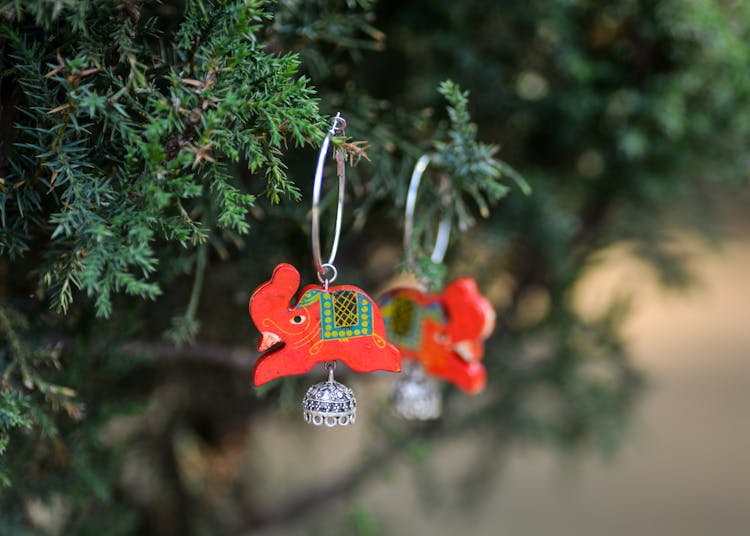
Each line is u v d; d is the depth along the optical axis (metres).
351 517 0.53
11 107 0.30
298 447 0.63
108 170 0.31
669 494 0.97
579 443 0.59
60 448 0.37
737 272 1.61
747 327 1.43
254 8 0.30
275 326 0.33
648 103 0.46
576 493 0.97
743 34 0.46
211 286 0.43
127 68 0.31
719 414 1.15
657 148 0.49
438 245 0.39
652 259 0.57
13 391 0.33
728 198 0.59
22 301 0.35
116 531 0.43
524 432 0.58
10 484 0.34
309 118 0.31
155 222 0.31
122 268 0.31
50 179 0.31
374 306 0.34
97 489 0.38
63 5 0.29
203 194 0.35
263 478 0.61
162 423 0.51
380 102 0.38
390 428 0.54
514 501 0.95
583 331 0.55
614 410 0.59
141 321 0.38
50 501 0.38
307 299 0.33
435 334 0.38
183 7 0.34
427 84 0.46
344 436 0.87
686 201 0.56
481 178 0.36
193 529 0.52
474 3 0.46
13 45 0.29
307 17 0.36
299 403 0.47
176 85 0.29
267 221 0.39
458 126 0.35
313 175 0.39
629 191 0.51
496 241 0.48
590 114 0.48
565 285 0.53
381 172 0.38
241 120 0.30
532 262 0.53
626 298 0.57
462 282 0.38
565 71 0.47
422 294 0.38
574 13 0.47
